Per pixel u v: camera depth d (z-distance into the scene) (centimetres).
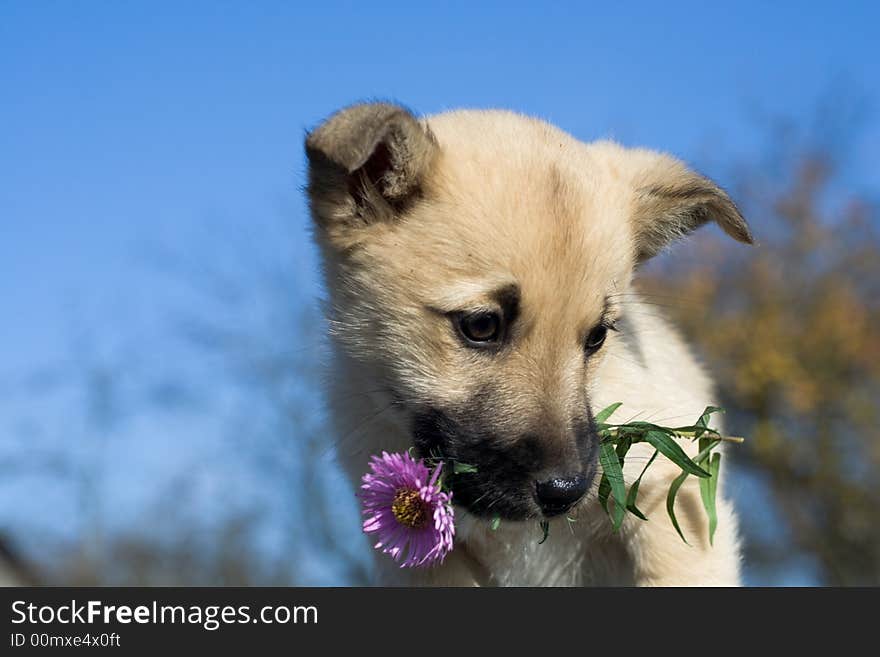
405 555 81
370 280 78
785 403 237
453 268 76
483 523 81
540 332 76
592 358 79
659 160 85
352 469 82
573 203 77
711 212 84
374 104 77
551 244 76
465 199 77
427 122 81
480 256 76
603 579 85
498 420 76
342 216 78
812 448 237
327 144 74
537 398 76
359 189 78
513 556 84
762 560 238
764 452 231
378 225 78
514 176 77
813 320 241
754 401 238
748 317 240
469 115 83
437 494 74
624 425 78
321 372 84
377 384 79
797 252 251
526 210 76
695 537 81
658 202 82
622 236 79
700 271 237
